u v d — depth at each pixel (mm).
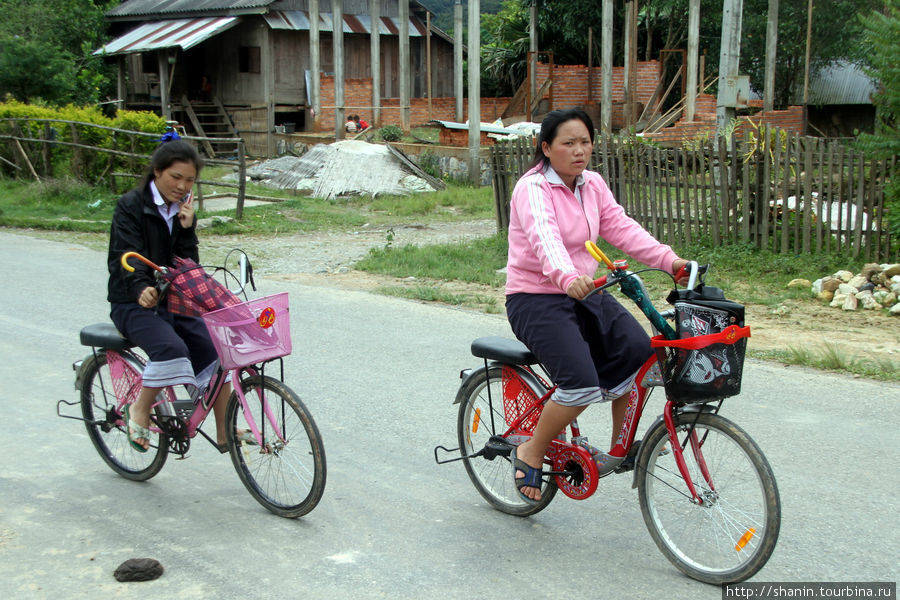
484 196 18562
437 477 4641
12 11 29578
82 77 30484
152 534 3971
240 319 3783
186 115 29219
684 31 29312
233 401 4219
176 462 4926
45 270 10648
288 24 26891
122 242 4074
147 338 4090
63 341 7383
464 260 11398
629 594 3406
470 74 19781
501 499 4238
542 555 3752
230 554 3770
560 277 3410
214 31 25922
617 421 3838
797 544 3785
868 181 9500
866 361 6574
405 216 16703
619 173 11367
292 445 4102
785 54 26875
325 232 14695
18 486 4535
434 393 6020
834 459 4734
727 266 10008
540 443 3791
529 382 3996
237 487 4562
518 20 32750
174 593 3426
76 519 4133
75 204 16875
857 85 26094
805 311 8312
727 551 3486
